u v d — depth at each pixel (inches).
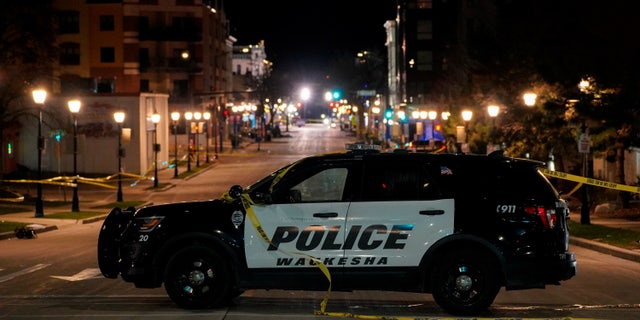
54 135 2130.9
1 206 1423.5
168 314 397.1
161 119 2566.4
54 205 1493.6
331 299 448.8
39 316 398.3
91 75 3511.3
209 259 402.3
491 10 2568.9
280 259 394.6
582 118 978.7
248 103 4790.8
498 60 1537.9
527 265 387.2
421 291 395.5
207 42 3735.2
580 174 1565.0
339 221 392.5
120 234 426.9
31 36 1717.5
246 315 392.5
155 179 1919.3
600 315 403.2
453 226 387.9
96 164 2250.2
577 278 551.8
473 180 394.6
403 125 3590.1
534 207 390.3
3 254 734.5
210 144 3912.4
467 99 1887.3
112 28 3499.0
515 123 1430.9
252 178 2191.2
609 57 1154.0
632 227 896.9
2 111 1720.0
